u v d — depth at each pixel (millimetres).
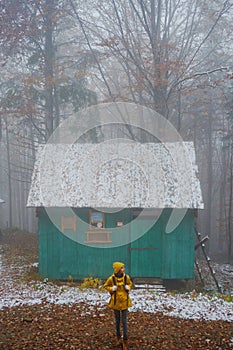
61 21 23125
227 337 8312
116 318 7773
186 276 14133
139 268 14258
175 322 9219
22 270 15531
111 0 22797
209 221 32656
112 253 14352
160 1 22812
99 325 8891
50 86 23266
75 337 8195
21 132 34531
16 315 9594
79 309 10039
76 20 23328
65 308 10148
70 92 22562
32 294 11789
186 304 10727
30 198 14070
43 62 23000
